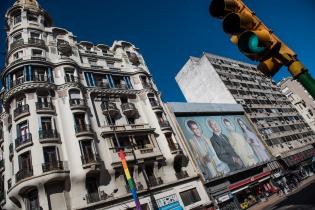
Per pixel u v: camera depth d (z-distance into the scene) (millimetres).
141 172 25984
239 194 32719
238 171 34812
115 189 23328
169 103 36312
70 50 31344
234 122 44188
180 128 33938
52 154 22266
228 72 57875
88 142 24391
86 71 31141
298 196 26750
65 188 21375
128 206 22859
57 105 25672
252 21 3188
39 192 20219
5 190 25297
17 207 22281
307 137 59281
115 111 29141
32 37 30297
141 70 35938
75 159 22844
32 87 24984
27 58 27516
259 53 3207
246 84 58844
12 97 25234
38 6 35094
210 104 42844
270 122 52844
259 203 32281
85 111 26172
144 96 33500
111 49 37719
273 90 66750
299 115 65812
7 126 28984
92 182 23000
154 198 24734
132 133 27953
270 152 44750
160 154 27875
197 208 26641
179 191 26922
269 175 39188
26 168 21266
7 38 32625
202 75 57469
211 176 31047
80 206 20875
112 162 24281
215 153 34781
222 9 3293
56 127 24062
